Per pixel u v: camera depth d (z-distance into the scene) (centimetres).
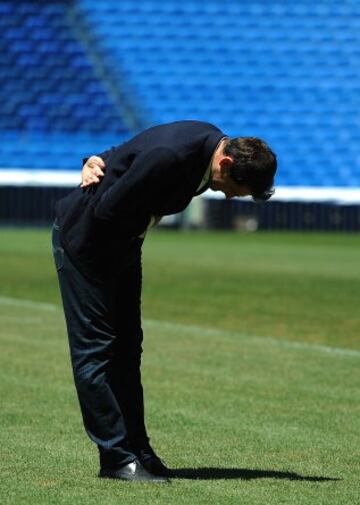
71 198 1227
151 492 1184
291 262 5312
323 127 8788
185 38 9131
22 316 3116
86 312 1220
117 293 1243
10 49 8744
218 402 1842
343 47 9325
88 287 1216
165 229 8075
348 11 9519
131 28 9075
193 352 2466
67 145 8325
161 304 3500
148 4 9212
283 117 8812
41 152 8231
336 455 1430
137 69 8869
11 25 8875
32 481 1238
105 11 9138
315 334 2834
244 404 1825
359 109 8925
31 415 1692
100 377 1228
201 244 6638
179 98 8788
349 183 8450
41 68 8700
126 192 1159
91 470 1298
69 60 8788
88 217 1202
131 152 1175
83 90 8644
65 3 9106
